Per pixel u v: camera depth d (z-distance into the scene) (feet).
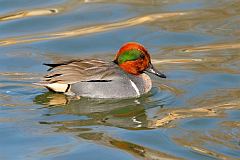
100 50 60.23
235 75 53.62
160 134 43.70
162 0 68.69
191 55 58.29
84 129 45.14
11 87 52.70
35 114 47.78
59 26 64.59
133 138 43.24
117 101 50.83
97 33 63.00
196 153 40.50
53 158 40.50
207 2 67.62
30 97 50.93
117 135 43.88
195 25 63.41
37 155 41.01
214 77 53.47
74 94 51.24
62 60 57.98
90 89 50.93
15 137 43.75
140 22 64.59
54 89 51.19
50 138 43.50
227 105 48.21
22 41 61.98
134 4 68.18
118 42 61.52
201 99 49.80
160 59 57.82
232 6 66.33
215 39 60.85
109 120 47.06
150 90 52.31
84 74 51.16
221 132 43.45
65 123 46.29
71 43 61.41
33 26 64.64
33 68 56.59
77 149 41.70
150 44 60.80
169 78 54.24
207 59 57.26
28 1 69.21
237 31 61.87
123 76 51.55
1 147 42.37
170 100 50.26
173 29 62.95
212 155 40.14
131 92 51.31
